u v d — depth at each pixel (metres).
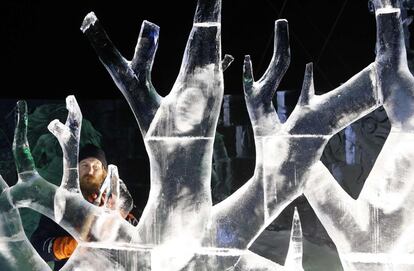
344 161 3.73
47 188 1.92
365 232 1.77
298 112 1.81
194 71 1.78
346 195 1.81
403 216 1.74
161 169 1.80
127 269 1.83
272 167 1.80
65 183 1.93
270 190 1.79
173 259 1.79
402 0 2.99
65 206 1.89
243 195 1.81
